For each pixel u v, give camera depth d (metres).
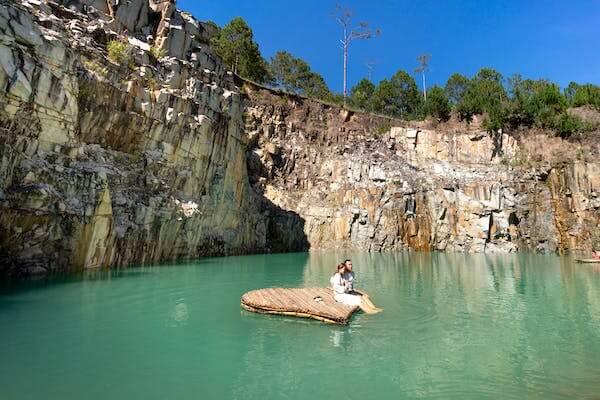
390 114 64.75
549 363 7.84
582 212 43.81
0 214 13.70
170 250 24.33
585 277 20.91
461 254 40.06
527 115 51.62
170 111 24.42
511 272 23.47
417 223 44.94
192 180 26.95
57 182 16.27
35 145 16.02
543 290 16.53
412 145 51.25
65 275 16.00
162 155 24.02
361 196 45.69
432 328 10.34
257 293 13.34
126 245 20.05
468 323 10.89
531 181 46.84
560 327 10.48
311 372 7.31
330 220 45.16
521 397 6.38
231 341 8.97
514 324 10.79
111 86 20.70
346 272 13.51
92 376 6.70
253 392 6.41
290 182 47.38
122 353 7.86
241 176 35.19
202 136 27.42
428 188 46.81
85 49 20.05
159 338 8.91
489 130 50.47
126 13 26.28
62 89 17.19
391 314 11.88
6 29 14.65
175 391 6.32
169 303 12.48
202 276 18.75
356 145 50.81
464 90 70.50
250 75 55.12
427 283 18.62
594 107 53.00
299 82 64.62
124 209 20.09
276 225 42.38
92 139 20.16
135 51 23.62
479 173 48.31
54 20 19.12
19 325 9.25
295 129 50.66
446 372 7.38
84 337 8.65
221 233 31.39
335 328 10.25
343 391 6.52
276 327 10.23
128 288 14.36
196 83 27.83
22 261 15.01
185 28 30.36
